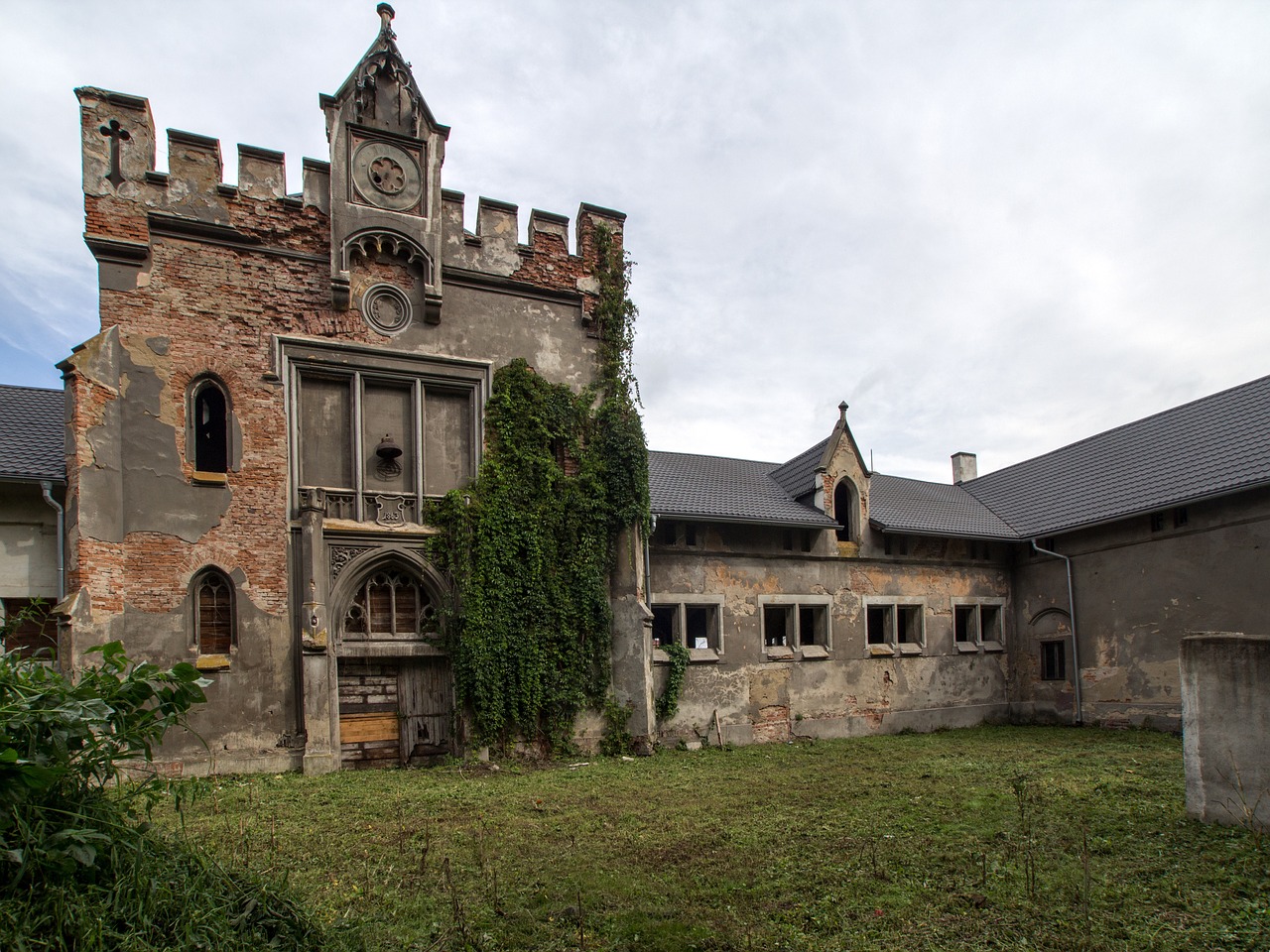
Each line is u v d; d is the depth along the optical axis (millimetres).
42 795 4824
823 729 20812
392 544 15461
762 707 20031
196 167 14898
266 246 15281
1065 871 7688
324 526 14922
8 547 14258
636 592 17391
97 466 13430
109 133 14320
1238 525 19062
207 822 9742
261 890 5773
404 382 16250
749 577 20500
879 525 22281
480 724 15398
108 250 14078
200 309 14672
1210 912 6605
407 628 15641
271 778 13188
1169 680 20391
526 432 16828
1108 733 20609
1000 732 21719
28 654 14148
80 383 13422
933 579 23609
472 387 16781
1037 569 24234
